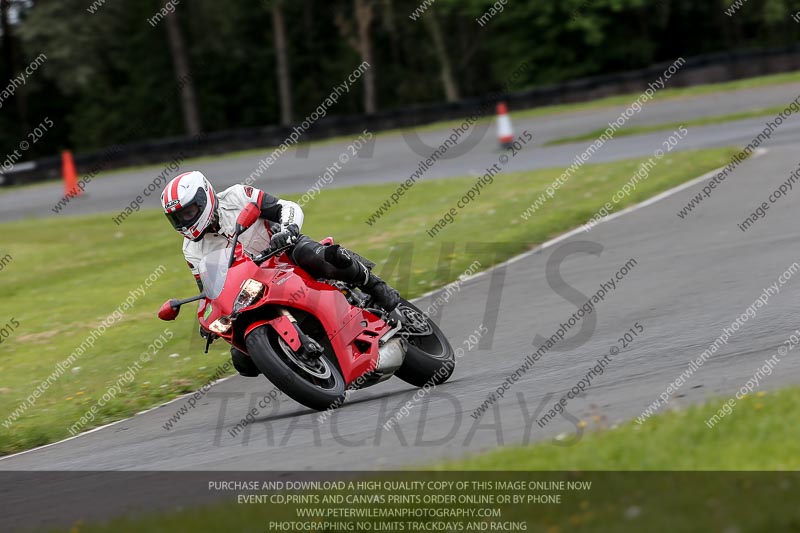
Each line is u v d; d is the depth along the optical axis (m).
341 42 177.25
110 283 48.47
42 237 65.38
